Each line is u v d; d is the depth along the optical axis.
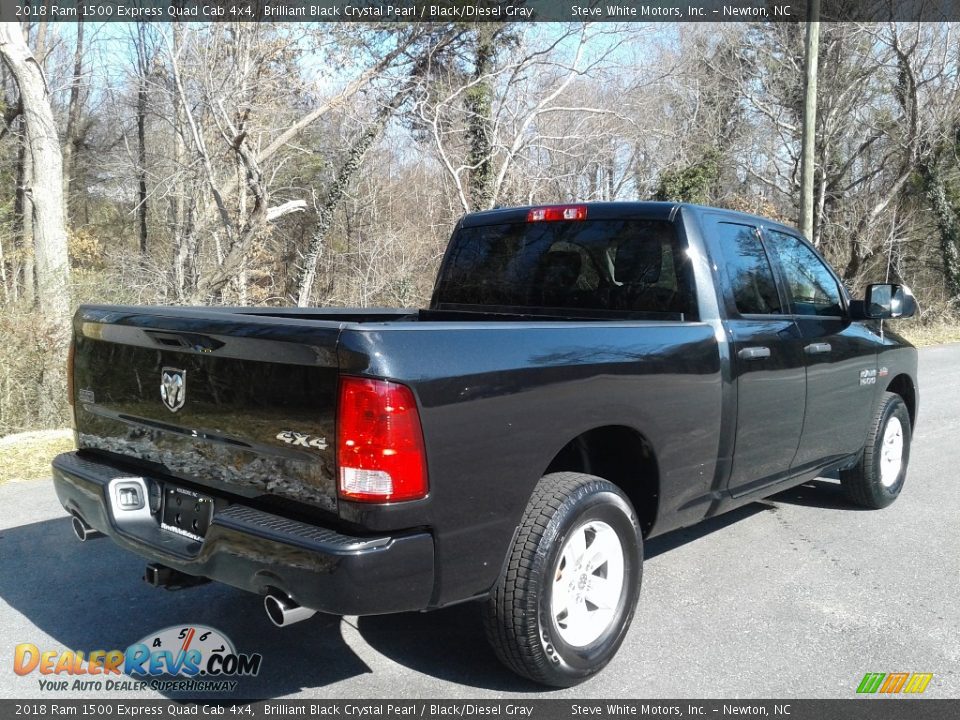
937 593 4.54
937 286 27.22
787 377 4.62
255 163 14.99
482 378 3.05
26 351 8.76
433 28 15.45
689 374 3.95
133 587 4.50
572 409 3.37
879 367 5.63
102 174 22.89
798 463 4.96
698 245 4.30
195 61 14.03
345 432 2.80
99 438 3.86
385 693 3.44
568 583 3.40
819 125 26.12
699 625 4.11
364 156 17.70
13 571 4.69
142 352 3.53
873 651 3.85
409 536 2.88
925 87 24.47
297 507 3.00
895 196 27.19
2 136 19.78
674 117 21.52
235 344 3.08
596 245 4.62
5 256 13.76
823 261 5.32
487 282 5.11
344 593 2.78
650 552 5.15
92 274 12.99
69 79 19.03
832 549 5.21
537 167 17.17
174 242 16.86
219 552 3.04
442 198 18.91
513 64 16.16
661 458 3.85
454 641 3.93
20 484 6.40
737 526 5.66
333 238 20.11
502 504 3.14
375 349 2.80
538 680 3.39
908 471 7.19
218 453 3.23
